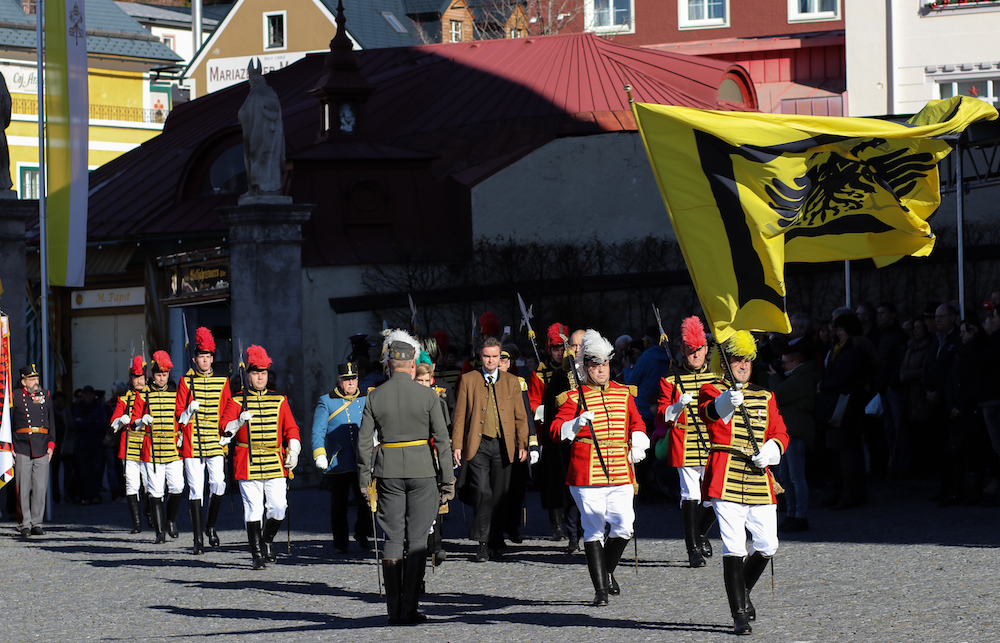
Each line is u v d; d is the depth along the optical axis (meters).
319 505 17.31
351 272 22.47
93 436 19.50
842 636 7.60
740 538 7.88
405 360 9.02
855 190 9.93
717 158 9.26
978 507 13.09
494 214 23.34
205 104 34.34
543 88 27.20
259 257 20.31
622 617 8.52
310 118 27.91
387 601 8.71
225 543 13.61
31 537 14.96
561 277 22.55
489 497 11.55
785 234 10.05
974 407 13.13
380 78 29.39
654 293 22.19
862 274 20.92
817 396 13.73
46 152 17.25
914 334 15.18
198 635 8.52
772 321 9.14
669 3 37.84
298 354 20.50
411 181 24.12
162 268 26.52
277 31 57.44
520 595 9.62
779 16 36.53
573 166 23.42
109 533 15.17
